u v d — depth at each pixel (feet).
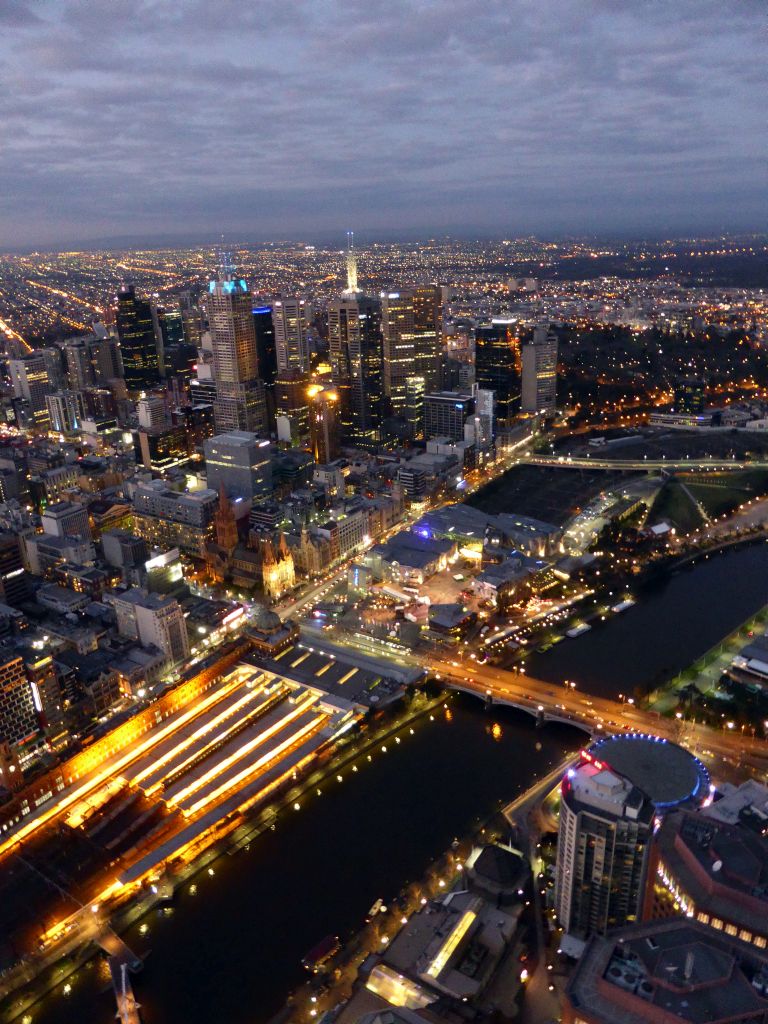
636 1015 588.50
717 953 611.06
